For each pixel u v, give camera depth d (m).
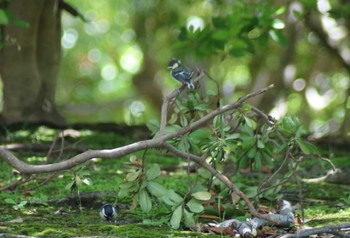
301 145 7.55
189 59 17.75
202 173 7.88
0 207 7.67
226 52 14.45
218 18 14.32
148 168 7.44
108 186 8.70
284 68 22.97
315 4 14.15
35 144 11.07
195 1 23.27
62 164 6.88
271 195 8.50
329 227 6.66
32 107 12.82
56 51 13.05
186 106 7.84
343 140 13.76
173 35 27.02
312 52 26.66
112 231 6.63
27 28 12.41
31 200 7.94
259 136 7.89
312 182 9.73
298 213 7.79
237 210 7.50
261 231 6.92
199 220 7.50
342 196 8.81
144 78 28.94
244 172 10.12
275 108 23.20
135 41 28.70
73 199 8.01
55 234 6.44
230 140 7.70
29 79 12.73
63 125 13.16
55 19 12.85
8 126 12.49
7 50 12.60
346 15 15.09
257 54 25.48
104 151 6.92
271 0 15.97
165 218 7.09
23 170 6.87
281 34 13.95
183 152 7.20
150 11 26.73
